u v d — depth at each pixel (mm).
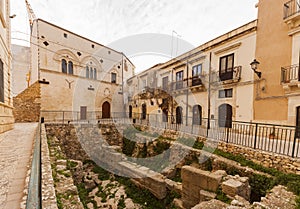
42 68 16953
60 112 18000
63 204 2945
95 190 7742
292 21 8281
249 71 10477
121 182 8445
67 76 18750
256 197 5062
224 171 5715
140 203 6637
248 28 10477
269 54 9477
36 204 1118
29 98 16641
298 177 4547
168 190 6734
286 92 8609
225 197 4551
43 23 17078
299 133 8008
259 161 5777
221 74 11945
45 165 3865
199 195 5352
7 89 10094
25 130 10180
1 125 8477
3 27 9062
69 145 12453
